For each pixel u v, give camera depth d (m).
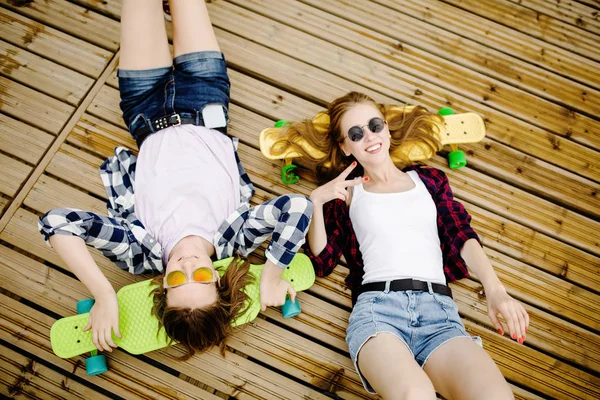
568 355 1.86
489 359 1.40
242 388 1.78
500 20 2.29
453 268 1.77
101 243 1.56
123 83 1.75
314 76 2.16
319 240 1.74
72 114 2.06
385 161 1.74
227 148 1.80
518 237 2.00
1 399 1.73
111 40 2.16
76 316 1.69
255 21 2.21
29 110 2.05
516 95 2.19
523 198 2.05
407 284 1.59
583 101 2.20
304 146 1.90
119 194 1.76
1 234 1.89
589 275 1.97
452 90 2.18
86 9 2.18
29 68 2.10
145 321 1.67
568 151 2.12
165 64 1.78
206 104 1.77
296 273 1.78
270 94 2.13
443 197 1.77
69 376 1.76
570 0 2.34
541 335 1.88
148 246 1.60
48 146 2.01
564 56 2.26
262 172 2.03
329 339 1.84
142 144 1.77
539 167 2.09
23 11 2.17
